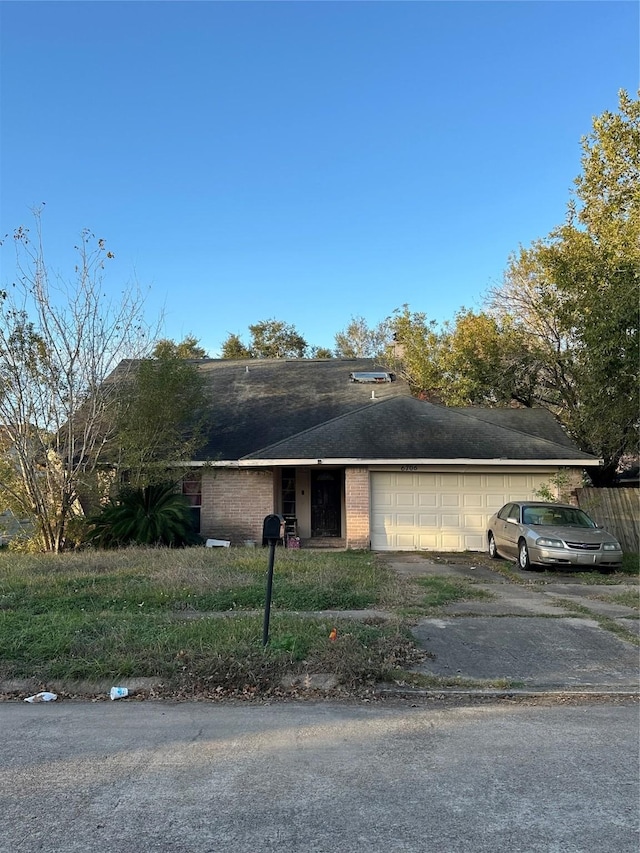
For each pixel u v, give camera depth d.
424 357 25.03
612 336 15.86
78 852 3.42
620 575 13.08
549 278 20.09
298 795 4.09
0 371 14.72
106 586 10.01
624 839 3.58
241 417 20.89
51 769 4.47
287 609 8.96
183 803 3.97
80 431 15.99
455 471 17.75
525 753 4.83
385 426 18.34
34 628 7.56
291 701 6.11
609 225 18.72
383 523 17.61
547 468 17.73
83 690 6.33
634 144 19.58
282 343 51.34
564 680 6.73
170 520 16.09
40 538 15.81
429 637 7.95
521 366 23.08
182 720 5.53
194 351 36.69
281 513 20.05
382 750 4.88
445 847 3.49
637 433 18.84
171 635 7.24
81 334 15.55
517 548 14.13
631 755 4.80
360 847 3.48
